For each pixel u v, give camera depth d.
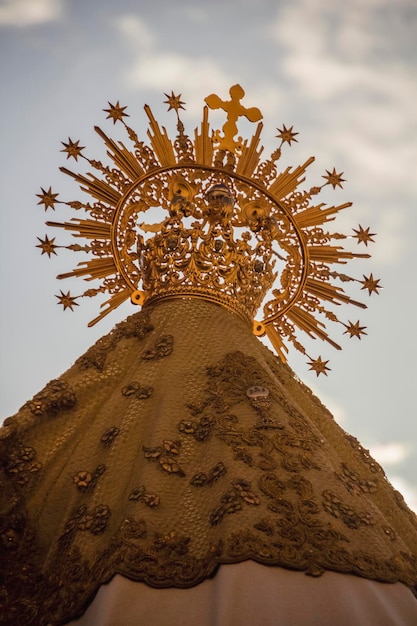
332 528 5.93
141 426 7.12
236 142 10.23
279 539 5.75
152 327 8.41
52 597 5.96
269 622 5.30
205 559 5.76
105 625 5.37
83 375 7.76
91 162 9.81
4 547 6.49
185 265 9.13
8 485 6.81
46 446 7.16
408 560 6.14
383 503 7.17
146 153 9.94
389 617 5.47
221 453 6.52
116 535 5.99
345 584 5.60
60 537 6.38
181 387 7.39
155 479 6.44
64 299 9.73
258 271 9.43
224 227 9.41
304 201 10.12
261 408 6.97
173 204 9.57
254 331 9.56
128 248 9.70
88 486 6.75
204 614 5.46
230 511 5.94
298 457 6.49
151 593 5.58
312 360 10.02
